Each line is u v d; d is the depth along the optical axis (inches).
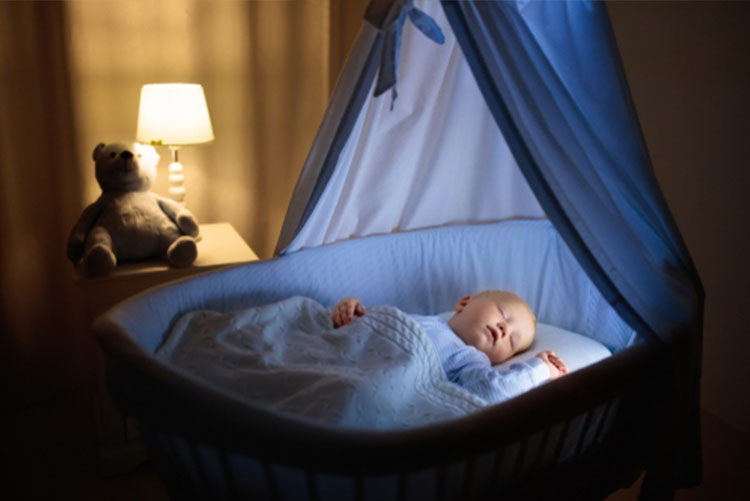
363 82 60.1
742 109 78.3
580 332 85.6
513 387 65.8
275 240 115.1
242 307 71.1
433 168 87.1
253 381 54.8
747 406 85.4
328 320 71.9
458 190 91.8
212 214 109.4
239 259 86.7
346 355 62.4
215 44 102.2
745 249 81.0
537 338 82.0
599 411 57.5
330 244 80.3
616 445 63.7
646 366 57.5
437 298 89.7
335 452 37.9
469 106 84.1
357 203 84.0
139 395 43.7
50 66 92.4
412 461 39.2
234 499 46.2
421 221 91.8
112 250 82.7
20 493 76.8
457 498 47.6
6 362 98.4
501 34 51.5
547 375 68.6
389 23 53.5
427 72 77.1
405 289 87.2
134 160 85.7
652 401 62.0
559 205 53.9
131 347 45.4
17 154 92.9
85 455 85.3
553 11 56.9
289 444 38.0
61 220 97.8
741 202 80.4
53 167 95.6
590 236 55.6
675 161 88.7
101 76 96.0
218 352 58.1
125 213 84.1
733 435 86.3
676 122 87.4
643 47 90.0
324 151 66.7
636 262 59.9
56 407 98.0
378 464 38.4
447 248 89.7
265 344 61.3
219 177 108.2
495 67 50.9
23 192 94.4
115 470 80.7
